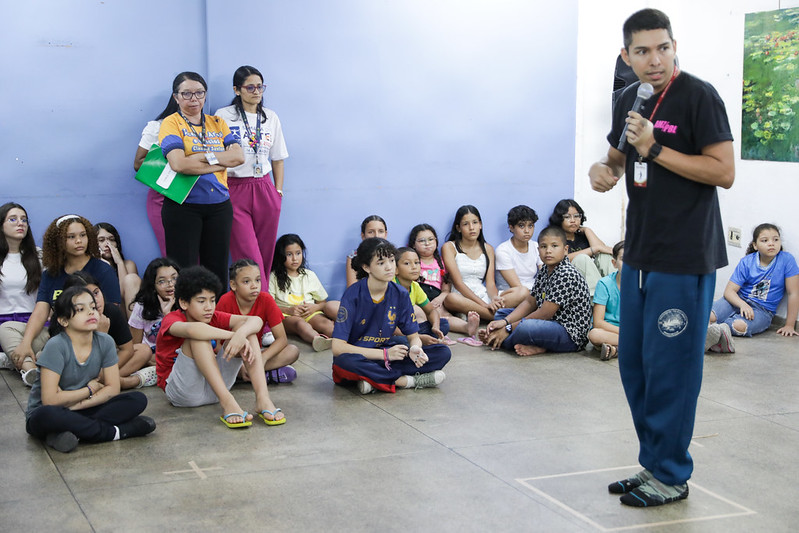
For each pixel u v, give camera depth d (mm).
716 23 6035
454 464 3256
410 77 6039
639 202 2834
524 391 4238
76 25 5250
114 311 4047
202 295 3895
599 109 6555
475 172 6316
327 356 4988
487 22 6184
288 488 3029
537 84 6379
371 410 3949
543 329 4895
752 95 5781
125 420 3568
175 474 3170
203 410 3973
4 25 5121
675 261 2756
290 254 5457
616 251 5070
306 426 3723
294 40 5695
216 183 5020
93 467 3244
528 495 2965
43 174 5305
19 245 4793
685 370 2807
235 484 3068
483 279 6074
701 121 2703
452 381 4438
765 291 5488
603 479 3107
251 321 3943
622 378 3000
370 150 6012
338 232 6016
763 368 4652
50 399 3426
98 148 5387
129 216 5500
